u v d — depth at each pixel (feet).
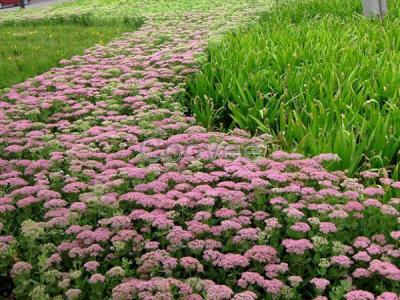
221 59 13.07
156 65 13.35
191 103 11.37
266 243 6.36
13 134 9.36
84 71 13.26
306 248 5.86
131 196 6.95
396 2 19.36
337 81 10.65
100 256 6.36
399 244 6.21
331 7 19.62
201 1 28.48
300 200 6.82
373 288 5.82
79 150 8.57
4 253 6.18
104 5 30.55
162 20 21.99
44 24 23.72
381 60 11.92
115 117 10.04
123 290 5.39
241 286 5.52
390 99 9.86
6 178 7.91
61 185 7.82
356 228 6.58
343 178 7.44
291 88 10.95
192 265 5.76
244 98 10.55
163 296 5.19
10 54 16.61
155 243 6.14
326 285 5.57
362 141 8.39
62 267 6.26
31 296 5.67
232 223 6.23
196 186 7.34
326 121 9.08
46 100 10.89
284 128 9.40
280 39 14.26
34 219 7.27
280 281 5.53
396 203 6.62
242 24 18.22
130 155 8.68
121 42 16.63
